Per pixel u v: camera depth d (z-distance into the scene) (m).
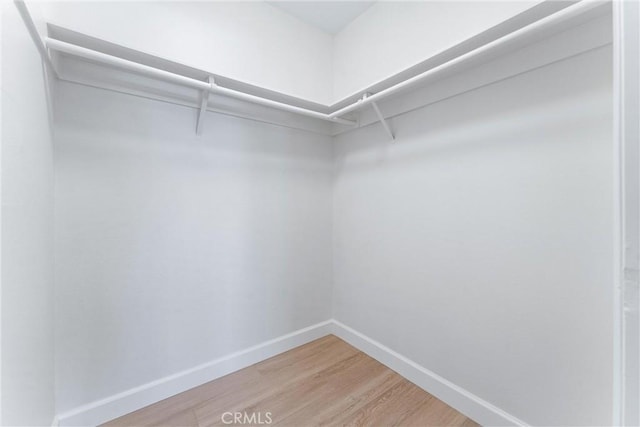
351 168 1.97
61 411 1.15
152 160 1.36
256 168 1.73
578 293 0.99
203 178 1.52
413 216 1.56
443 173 1.40
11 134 0.67
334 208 2.13
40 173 0.91
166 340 1.43
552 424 1.05
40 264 0.91
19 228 0.72
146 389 1.36
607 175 0.92
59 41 0.94
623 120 0.48
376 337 1.80
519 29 0.94
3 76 0.62
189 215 1.48
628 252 0.47
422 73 1.25
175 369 1.46
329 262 2.13
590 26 0.93
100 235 1.23
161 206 1.39
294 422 1.27
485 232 1.24
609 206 0.92
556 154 1.03
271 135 1.79
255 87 1.45
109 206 1.25
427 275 1.49
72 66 1.13
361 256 1.90
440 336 1.43
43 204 0.95
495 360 1.21
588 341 0.97
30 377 0.81
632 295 0.47
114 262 1.27
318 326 2.07
